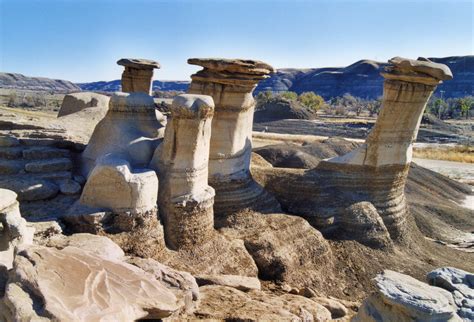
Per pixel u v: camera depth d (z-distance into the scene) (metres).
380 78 152.62
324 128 52.72
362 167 12.28
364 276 10.61
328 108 101.56
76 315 4.53
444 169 31.27
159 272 6.78
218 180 10.80
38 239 7.18
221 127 10.76
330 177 12.52
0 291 5.04
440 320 5.30
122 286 5.39
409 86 11.45
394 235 12.29
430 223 15.79
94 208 8.03
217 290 7.69
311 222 11.71
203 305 6.90
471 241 15.19
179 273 6.96
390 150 12.15
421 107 11.92
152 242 8.17
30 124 12.27
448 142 45.91
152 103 10.38
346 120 68.44
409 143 12.35
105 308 4.84
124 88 16.69
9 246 6.48
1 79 199.25
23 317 4.32
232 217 10.67
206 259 8.86
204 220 9.20
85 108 16.45
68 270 5.27
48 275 5.03
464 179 27.92
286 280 9.62
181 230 8.83
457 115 86.12
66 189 8.87
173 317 6.11
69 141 10.51
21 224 6.65
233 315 6.61
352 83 158.75
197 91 10.84
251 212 10.93
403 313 5.46
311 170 12.94
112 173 7.95
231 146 10.94
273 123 56.94
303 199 12.17
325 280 10.20
